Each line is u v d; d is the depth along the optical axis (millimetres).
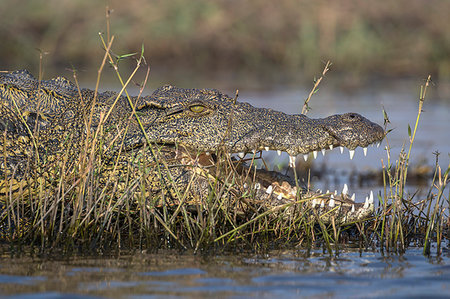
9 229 21016
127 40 80812
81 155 21375
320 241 21422
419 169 34656
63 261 18328
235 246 20422
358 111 50719
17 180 22297
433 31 82688
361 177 34500
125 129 21875
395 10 85500
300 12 84875
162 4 84500
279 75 75250
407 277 16703
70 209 21547
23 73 25781
